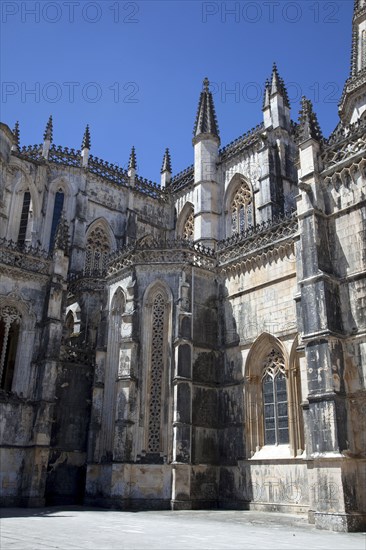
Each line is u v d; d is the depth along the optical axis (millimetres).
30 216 50688
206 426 34969
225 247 39219
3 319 37469
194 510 31844
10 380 38344
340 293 28844
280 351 33500
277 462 31219
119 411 34125
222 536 19250
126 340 35656
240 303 36906
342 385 26625
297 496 29609
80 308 46844
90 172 55250
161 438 33969
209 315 37875
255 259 36469
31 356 37656
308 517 26219
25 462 35000
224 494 33594
